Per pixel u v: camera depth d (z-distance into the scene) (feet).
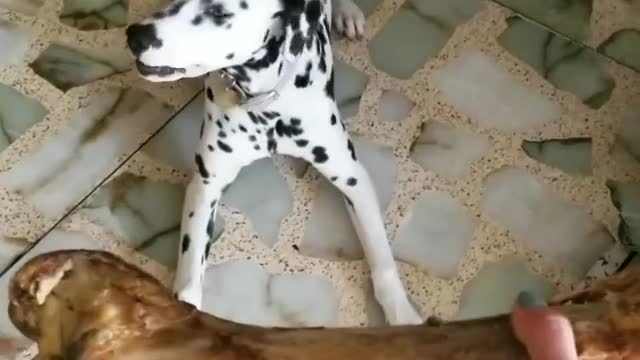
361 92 5.59
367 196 4.90
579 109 5.57
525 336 2.47
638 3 5.87
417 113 5.54
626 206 5.26
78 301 2.50
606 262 5.12
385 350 2.51
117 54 5.67
